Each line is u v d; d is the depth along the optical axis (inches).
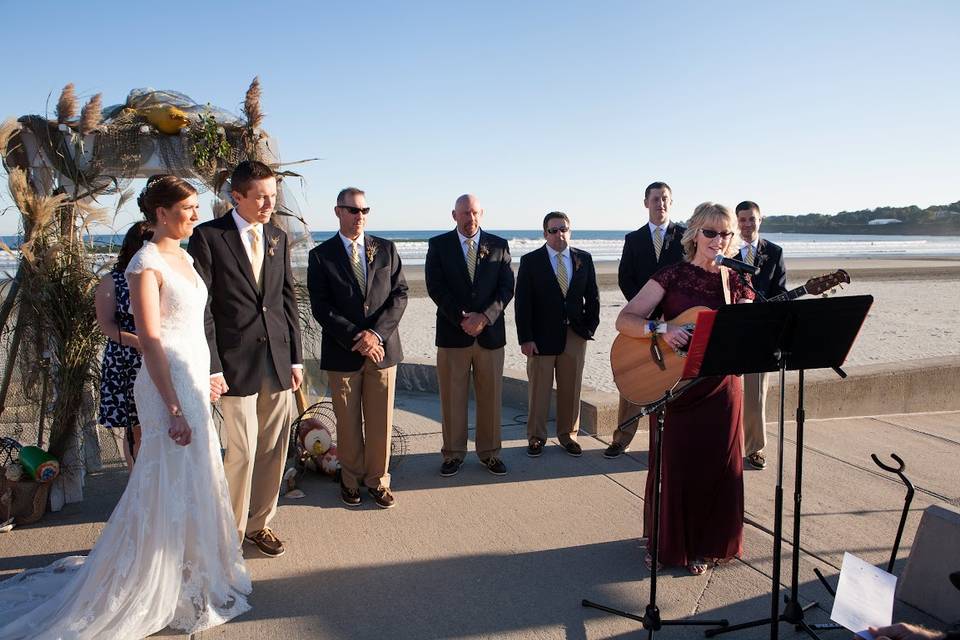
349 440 169.9
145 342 111.2
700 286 133.0
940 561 116.3
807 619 120.0
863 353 387.2
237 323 136.9
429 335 448.1
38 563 138.6
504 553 145.3
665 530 135.9
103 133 169.3
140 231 140.4
